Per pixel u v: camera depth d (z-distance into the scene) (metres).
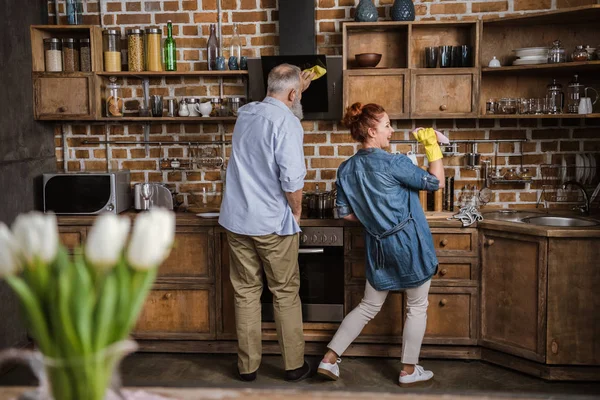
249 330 3.27
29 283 0.94
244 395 1.32
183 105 3.97
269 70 3.74
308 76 3.48
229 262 3.52
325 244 3.52
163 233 0.97
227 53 4.05
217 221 3.57
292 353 3.26
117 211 3.75
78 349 0.93
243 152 3.13
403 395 1.32
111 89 3.94
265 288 3.59
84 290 0.92
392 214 3.10
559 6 3.82
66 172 4.05
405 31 3.91
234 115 3.91
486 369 3.41
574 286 3.15
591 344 3.18
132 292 0.97
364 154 3.16
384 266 3.16
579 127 3.90
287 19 3.80
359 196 3.17
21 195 3.71
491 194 3.99
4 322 3.55
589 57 3.58
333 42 3.98
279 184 3.12
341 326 3.29
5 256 0.91
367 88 3.73
